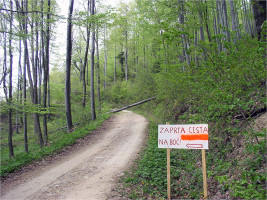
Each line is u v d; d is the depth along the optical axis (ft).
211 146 22.80
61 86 81.56
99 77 87.20
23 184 22.38
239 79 17.26
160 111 63.98
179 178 19.75
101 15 31.22
